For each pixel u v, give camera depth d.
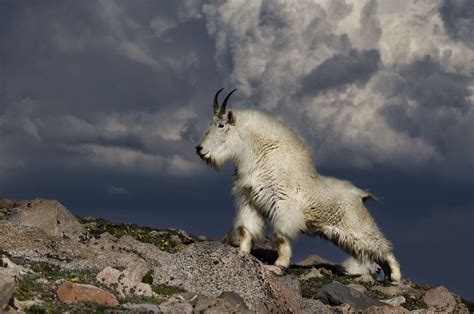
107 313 10.29
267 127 16.81
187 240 19.50
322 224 17.31
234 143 16.64
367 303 14.27
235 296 12.30
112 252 14.48
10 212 16.48
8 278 9.85
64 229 15.87
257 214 17.00
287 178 16.56
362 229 17.73
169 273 13.51
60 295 10.81
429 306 15.70
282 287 13.45
